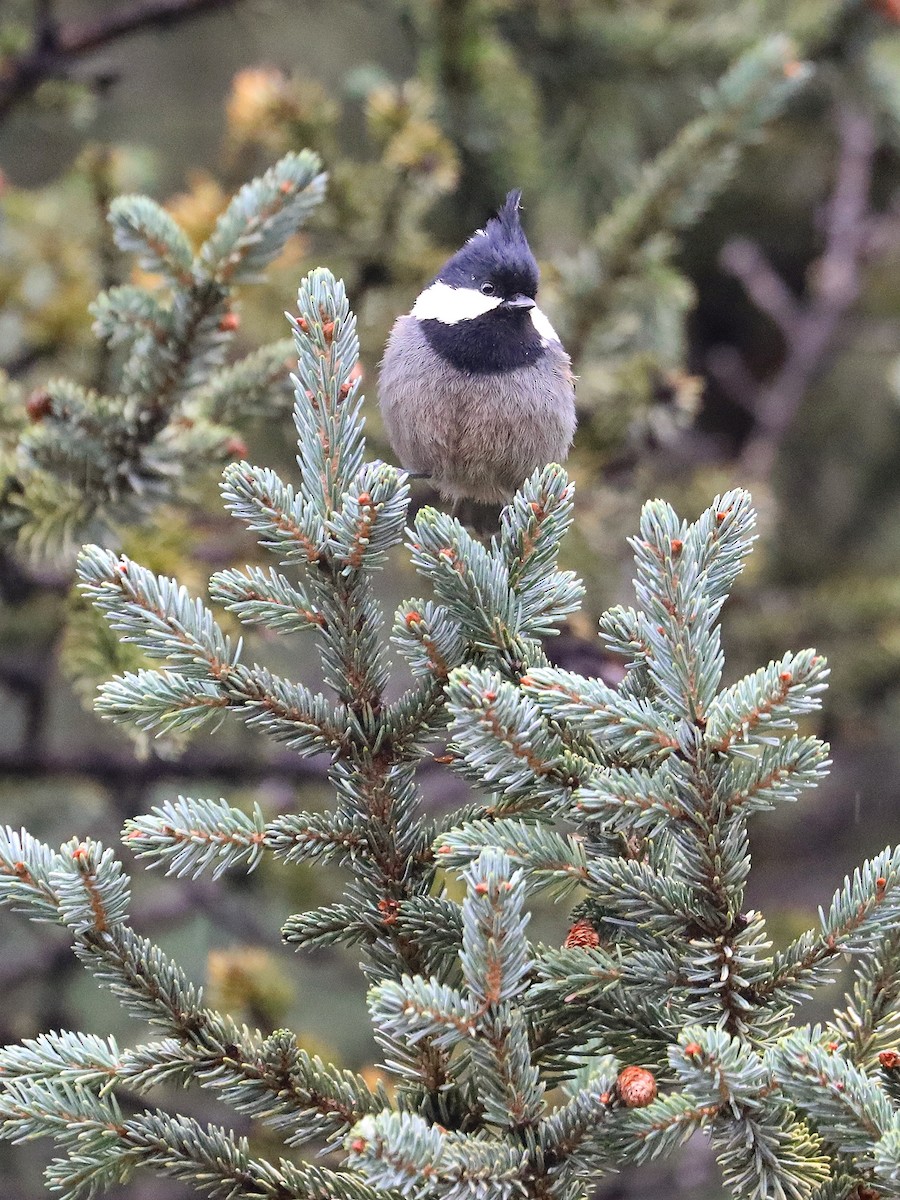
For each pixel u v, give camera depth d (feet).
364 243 32.91
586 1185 14.34
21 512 24.03
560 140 39.52
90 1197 14.83
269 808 33.42
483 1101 14.02
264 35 55.57
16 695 35.06
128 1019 39.27
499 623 16.84
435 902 15.81
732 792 14.61
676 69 37.78
